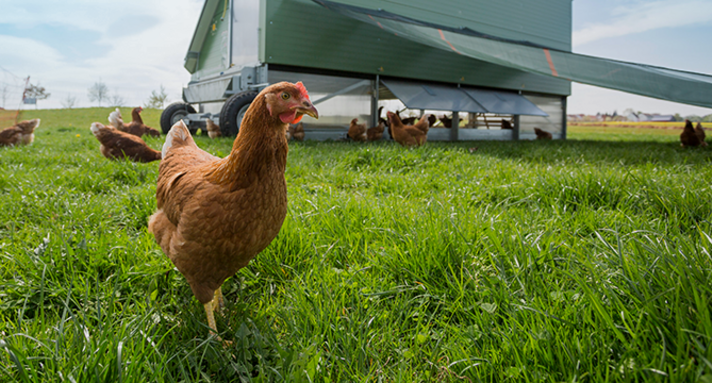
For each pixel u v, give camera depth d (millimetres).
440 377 1533
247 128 1598
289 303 1946
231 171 1602
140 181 4676
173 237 1743
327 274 2164
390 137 12820
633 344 1279
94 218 3074
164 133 12648
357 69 11758
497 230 2473
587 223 2717
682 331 1212
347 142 10773
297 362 1396
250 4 10844
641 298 1440
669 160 6375
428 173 5082
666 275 1474
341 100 11992
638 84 7938
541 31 15555
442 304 1948
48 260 2215
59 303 1967
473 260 2189
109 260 2293
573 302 1647
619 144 11484
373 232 2764
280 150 1693
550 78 16641
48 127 21156
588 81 8445
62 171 4801
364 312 1849
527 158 6965
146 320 1721
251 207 1625
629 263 1699
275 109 1580
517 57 8594
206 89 11914
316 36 10859
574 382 1209
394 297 2033
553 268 1985
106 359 1378
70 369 1341
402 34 9430
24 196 3475
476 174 4891
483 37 9000
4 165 5418
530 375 1339
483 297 1867
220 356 1592
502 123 15977
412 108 11828
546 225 2699
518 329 1518
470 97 13812
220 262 1716
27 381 1268
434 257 2156
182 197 1695
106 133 5801
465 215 2836
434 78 13438
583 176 3699
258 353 1595
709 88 7254
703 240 1772
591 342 1352
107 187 4309
